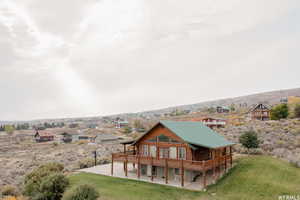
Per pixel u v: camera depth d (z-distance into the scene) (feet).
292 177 79.66
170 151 89.51
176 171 90.43
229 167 99.50
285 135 152.97
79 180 92.27
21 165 156.76
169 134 90.27
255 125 203.31
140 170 99.66
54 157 181.68
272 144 136.05
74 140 371.35
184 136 86.07
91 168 116.57
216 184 80.43
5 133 529.86
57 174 73.31
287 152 115.14
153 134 95.30
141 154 98.43
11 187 91.61
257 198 65.51
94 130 473.26
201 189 76.79
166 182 84.99
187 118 433.48
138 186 82.07
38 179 79.41
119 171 107.76
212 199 67.46
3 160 185.06
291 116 229.45
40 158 180.86
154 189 78.13
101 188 80.38
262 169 87.76
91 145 258.98
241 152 131.03
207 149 94.58
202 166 77.36
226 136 172.76
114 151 189.98
